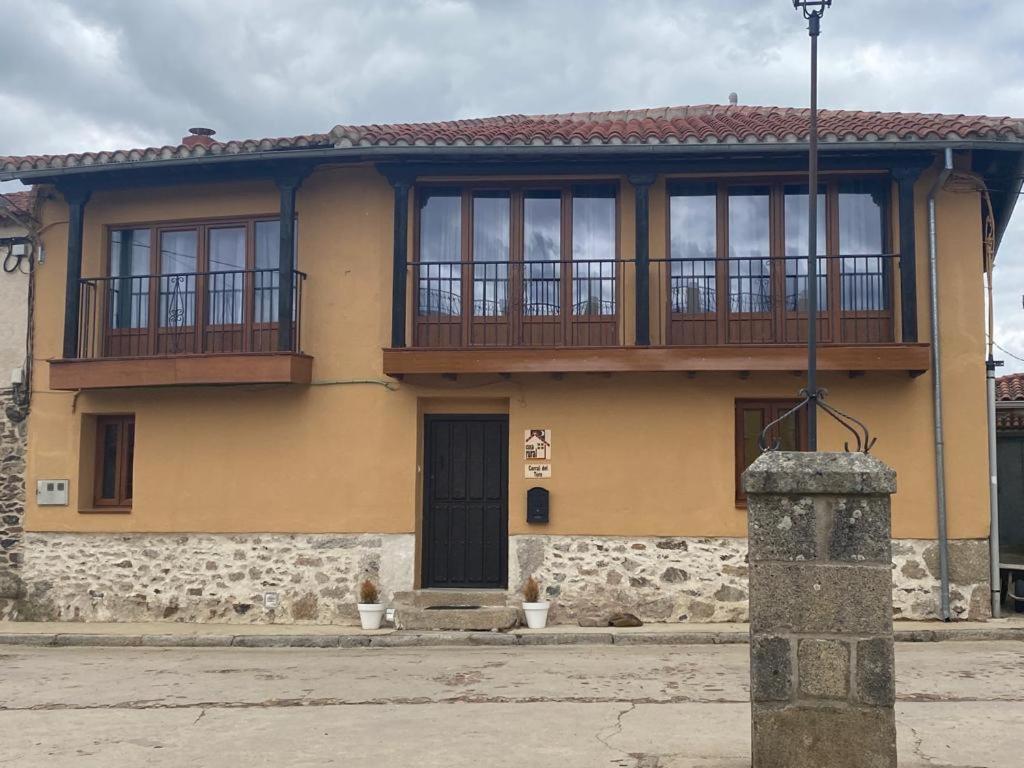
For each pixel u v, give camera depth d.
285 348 11.44
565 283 11.58
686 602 11.14
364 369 11.76
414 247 11.80
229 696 7.98
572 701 7.55
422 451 11.96
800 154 10.84
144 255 12.60
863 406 11.12
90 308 12.42
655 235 11.53
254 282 12.09
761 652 5.00
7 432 12.63
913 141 10.39
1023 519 12.37
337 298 11.88
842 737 4.90
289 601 11.64
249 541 11.82
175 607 11.87
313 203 12.03
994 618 10.88
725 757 5.78
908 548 10.92
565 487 11.43
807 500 5.02
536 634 10.52
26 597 12.24
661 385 11.41
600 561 11.28
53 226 12.77
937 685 7.95
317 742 6.39
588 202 11.81
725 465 11.26
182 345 12.22
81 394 12.43
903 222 10.84
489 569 11.97
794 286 11.23
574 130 11.91
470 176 11.58
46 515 12.34
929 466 10.99
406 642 10.55
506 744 6.24
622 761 5.78
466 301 11.65
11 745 6.50
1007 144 10.38
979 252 11.15
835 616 4.95
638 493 11.33
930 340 11.04
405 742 6.34
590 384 11.50
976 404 11.03
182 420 12.13
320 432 11.80
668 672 8.72
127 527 12.12
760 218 11.55
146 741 6.52
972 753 5.89
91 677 8.95
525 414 11.55
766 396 11.29
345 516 11.67
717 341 11.27
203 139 12.93
